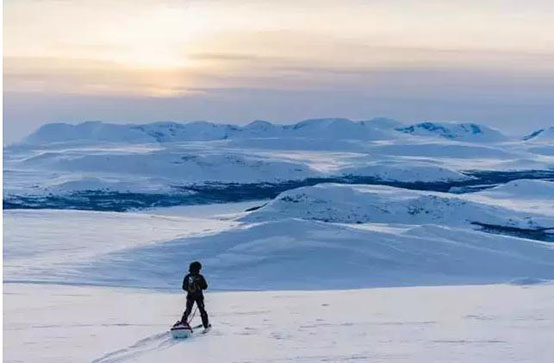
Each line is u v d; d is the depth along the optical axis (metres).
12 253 71.06
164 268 58.91
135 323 22.17
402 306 24.11
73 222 104.81
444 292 29.83
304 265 62.19
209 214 185.75
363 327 19.14
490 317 20.41
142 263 60.06
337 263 62.91
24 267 56.06
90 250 75.44
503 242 71.31
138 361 15.05
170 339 18.06
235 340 17.50
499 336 16.95
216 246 66.56
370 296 28.91
